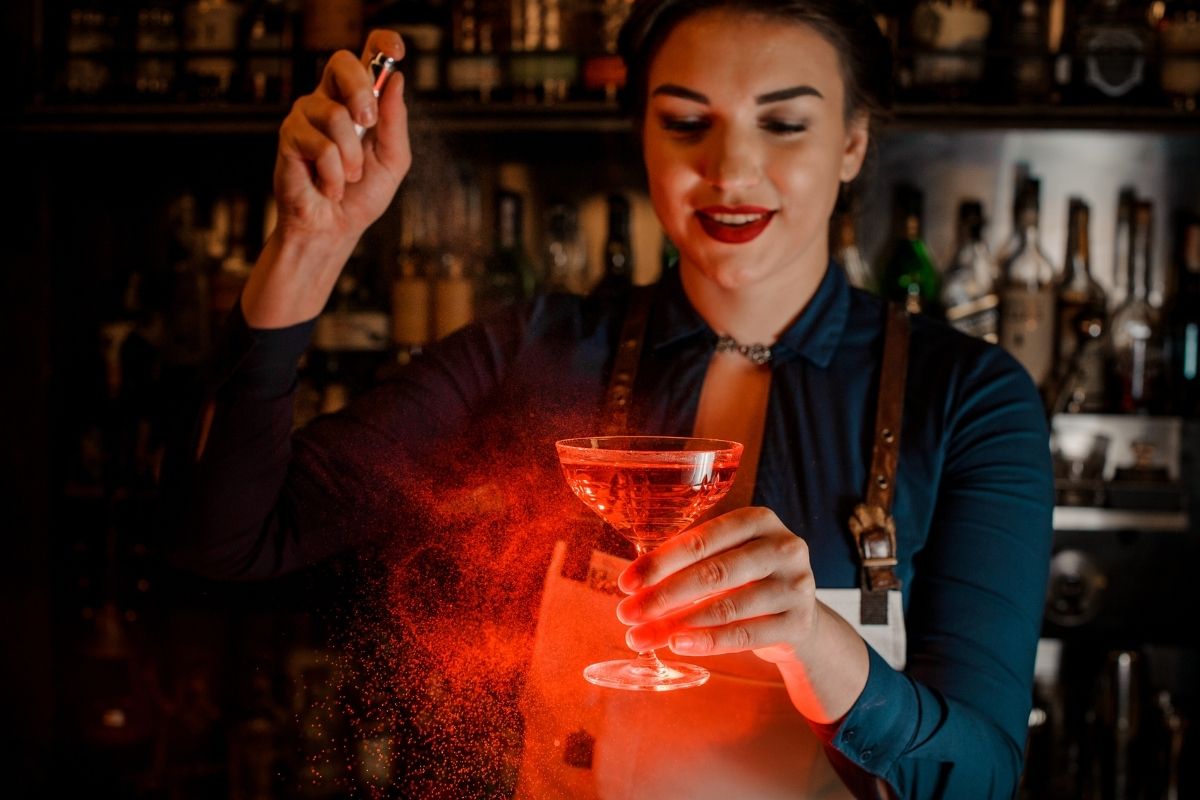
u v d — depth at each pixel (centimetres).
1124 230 204
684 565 77
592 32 190
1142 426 196
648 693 111
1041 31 191
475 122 184
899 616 109
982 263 207
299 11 193
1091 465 190
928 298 206
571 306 129
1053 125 181
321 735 194
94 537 210
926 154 210
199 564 109
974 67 188
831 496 113
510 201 198
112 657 210
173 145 204
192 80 194
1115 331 201
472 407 126
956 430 113
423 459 123
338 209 95
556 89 189
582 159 212
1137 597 211
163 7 195
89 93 194
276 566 113
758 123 109
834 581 111
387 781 165
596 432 121
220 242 209
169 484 107
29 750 205
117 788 210
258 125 186
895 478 112
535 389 125
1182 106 183
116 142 200
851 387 116
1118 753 196
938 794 97
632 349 122
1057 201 210
